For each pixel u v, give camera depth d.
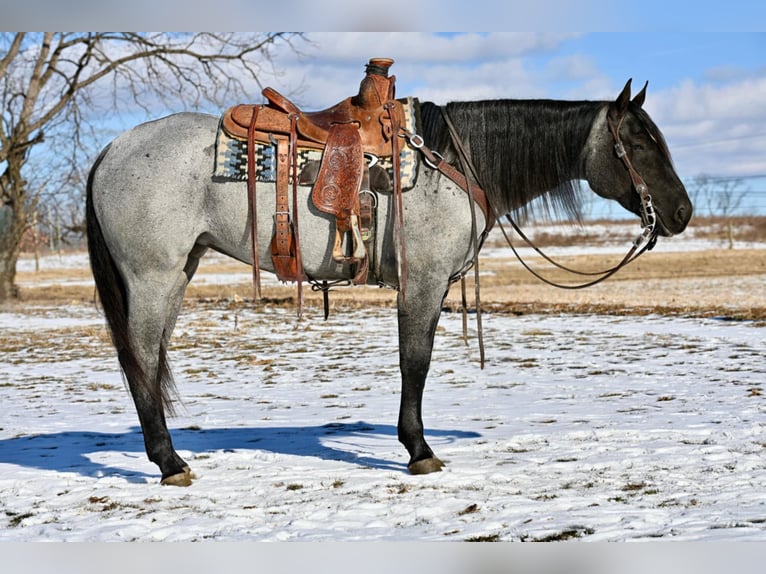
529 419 6.67
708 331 13.21
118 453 5.83
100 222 4.99
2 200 28.31
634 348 11.51
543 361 10.48
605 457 5.26
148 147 4.95
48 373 10.65
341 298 23.55
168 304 5.01
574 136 5.18
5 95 27.47
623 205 5.26
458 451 5.55
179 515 4.31
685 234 57.59
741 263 36.00
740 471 4.87
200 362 11.48
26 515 4.39
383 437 6.20
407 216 4.86
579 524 3.95
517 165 5.22
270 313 19.52
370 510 4.29
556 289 25.11
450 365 10.38
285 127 4.87
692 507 4.19
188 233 4.92
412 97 5.12
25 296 28.52
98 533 4.04
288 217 4.84
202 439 6.29
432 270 4.89
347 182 4.79
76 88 27.28
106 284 5.02
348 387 8.89
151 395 4.91
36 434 6.64
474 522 4.05
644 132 5.07
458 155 5.07
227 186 4.87
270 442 6.11
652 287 24.80
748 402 7.13
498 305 19.66
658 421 6.39
